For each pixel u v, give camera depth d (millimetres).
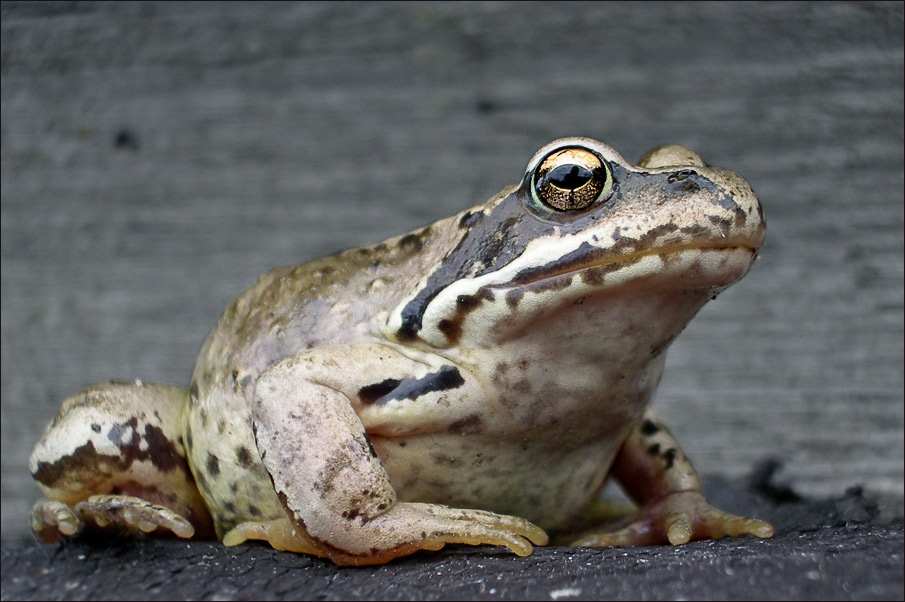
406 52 405
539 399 222
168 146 409
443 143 401
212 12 406
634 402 227
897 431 336
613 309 217
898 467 314
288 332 229
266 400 220
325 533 217
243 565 219
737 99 387
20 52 401
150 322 400
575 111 395
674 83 392
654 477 241
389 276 228
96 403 234
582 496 233
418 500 226
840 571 206
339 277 232
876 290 368
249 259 404
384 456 223
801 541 216
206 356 236
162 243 407
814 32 381
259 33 408
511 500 229
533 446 225
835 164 377
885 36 375
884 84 375
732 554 211
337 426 218
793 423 347
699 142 387
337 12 406
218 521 235
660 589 205
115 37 405
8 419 372
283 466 218
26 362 388
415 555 220
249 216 408
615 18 395
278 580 214
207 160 414
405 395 221
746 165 384
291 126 410
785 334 370
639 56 394
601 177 216
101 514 223
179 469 236
